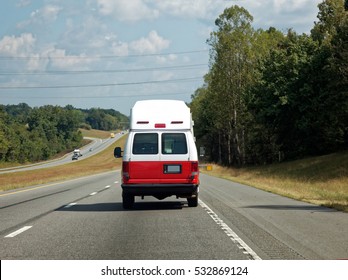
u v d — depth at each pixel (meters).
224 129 96.81
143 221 15.79
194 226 14.55
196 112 132.50
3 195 28.03
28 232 13.62
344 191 31.48
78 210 19.38
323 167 57.31
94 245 11.54
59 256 10.31
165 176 18.50
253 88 76.62
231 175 61.00
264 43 83.62
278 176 54.56
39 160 196.00
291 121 75.19
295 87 71.12
